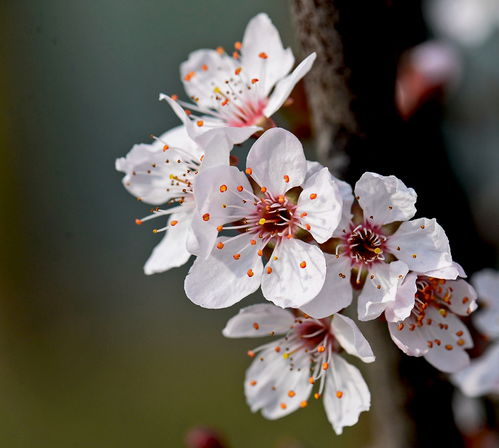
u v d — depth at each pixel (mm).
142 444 770
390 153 355
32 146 846
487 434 382
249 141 354
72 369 886
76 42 740
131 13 724
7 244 916
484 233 403
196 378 817
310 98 357
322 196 340
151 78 740
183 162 354
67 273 930
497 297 370
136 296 921
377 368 367
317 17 350
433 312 344
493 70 426
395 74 355
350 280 342
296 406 356
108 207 897
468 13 433
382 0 350
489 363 368
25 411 849
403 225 340
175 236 355
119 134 802
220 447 393
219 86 361
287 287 340
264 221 343
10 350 916
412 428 368
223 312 881
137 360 864
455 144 416
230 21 689
